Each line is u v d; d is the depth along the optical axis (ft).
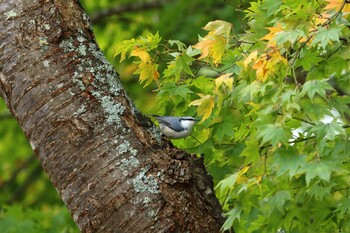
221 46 25.27
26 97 19.71
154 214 18.94
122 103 20.21
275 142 20.72
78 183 19.08
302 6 25.03
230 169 26.48
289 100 21.63
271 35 22.86
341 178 25.08
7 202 68.28
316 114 22.18
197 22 59.72
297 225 28.02
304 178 25.61
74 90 19.76
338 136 22.65
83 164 19.13
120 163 19.22
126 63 59.21
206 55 25.16
